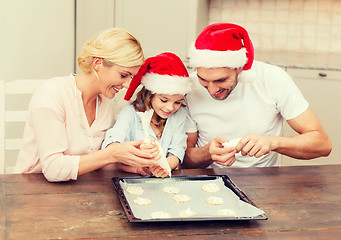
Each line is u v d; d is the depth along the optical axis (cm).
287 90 191
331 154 326
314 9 370
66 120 167
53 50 327
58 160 155
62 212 134
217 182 160
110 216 133
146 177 158
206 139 204
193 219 129
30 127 169
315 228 133
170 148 182
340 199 153
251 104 195
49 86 165
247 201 142
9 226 125
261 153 171
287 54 363
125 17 335
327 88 318
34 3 311
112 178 156
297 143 179
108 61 155
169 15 331
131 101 188
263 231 130
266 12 378
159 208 138
